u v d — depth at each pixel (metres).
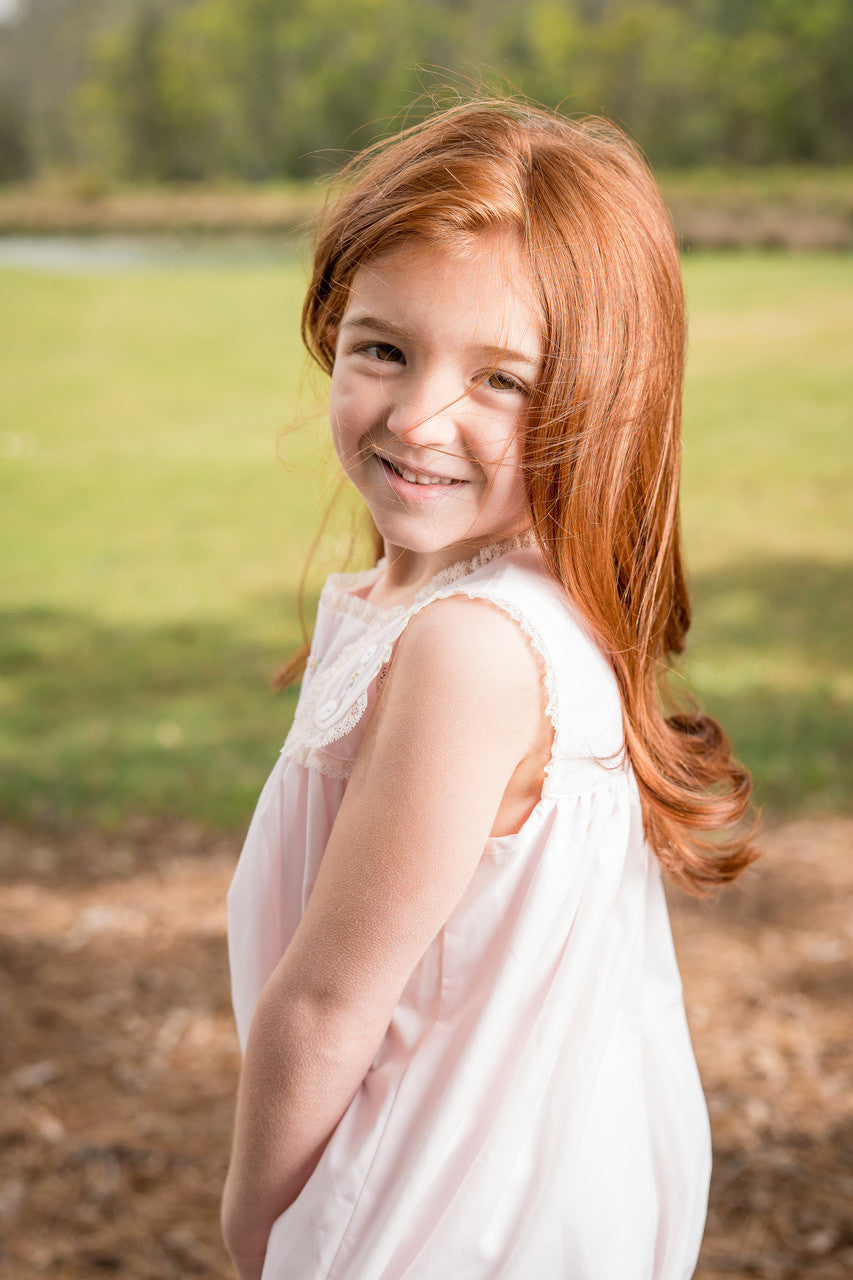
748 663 6.30
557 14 52.41
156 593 8.20
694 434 12.29
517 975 0.86
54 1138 2.94
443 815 0.80
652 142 48.47
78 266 31.08
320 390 1.15
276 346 19.00
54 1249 2.56
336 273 0.91
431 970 0.89
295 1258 0.85
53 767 5.31
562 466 0.86
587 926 0.90
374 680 0.90
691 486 10.55
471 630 0.83
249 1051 0.85
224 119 63.62
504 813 0.88
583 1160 0.90
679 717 1.14
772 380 14.48
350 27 60.59
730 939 3.77
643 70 49.06
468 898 0.88
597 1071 0.93
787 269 24.47
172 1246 2.57
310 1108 0.83
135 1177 2.80
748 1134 2.83
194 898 4.23
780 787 4.77
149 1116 3.04
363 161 1.04
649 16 51.34
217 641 7.18
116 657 6.95
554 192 0.86
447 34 58.50
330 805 0.95
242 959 1.02
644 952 1.07
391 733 0.83
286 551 9.11
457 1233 0.85
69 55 79.44
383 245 0.85
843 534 9.00
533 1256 0.86
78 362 18.08
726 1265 2.41
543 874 0.86
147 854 4.56
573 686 0.85
